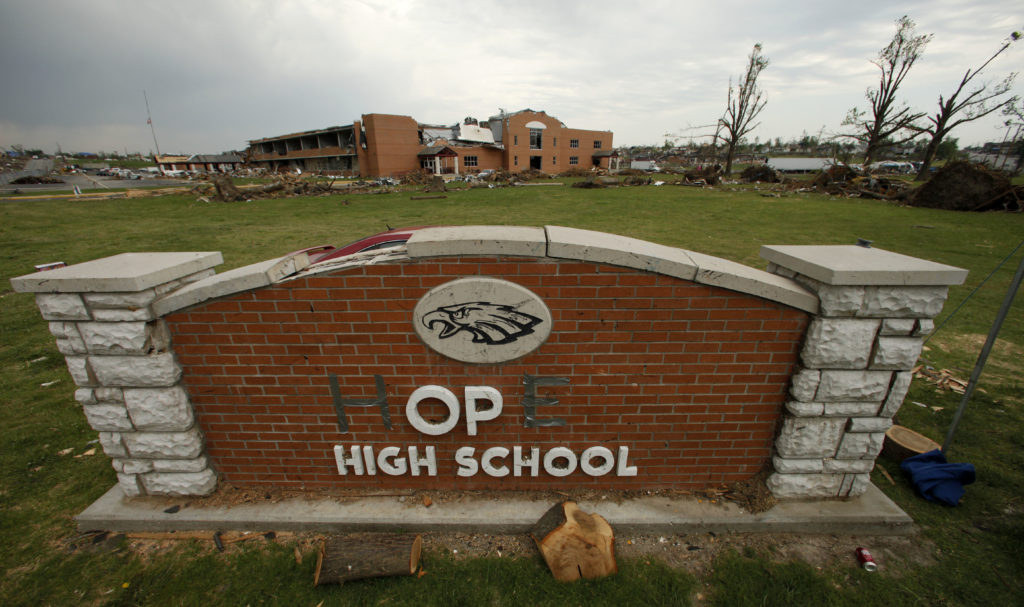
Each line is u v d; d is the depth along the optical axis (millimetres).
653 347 2670
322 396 2812
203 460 2961
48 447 3877
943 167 19906
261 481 3111
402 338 2637
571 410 2840
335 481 3100
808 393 2695
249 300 2570
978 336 6145
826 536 2896
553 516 2719
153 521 2926
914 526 2941
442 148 53094
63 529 2984
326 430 2914
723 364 2725
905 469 3395
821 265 2441
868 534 2912
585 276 2480
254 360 2719
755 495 3000
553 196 26656
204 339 2672
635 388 2781
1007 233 13562
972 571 2629
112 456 2928
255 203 24047
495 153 60719
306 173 60031
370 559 2566
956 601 2453
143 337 2527
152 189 33219
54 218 18250
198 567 2688
